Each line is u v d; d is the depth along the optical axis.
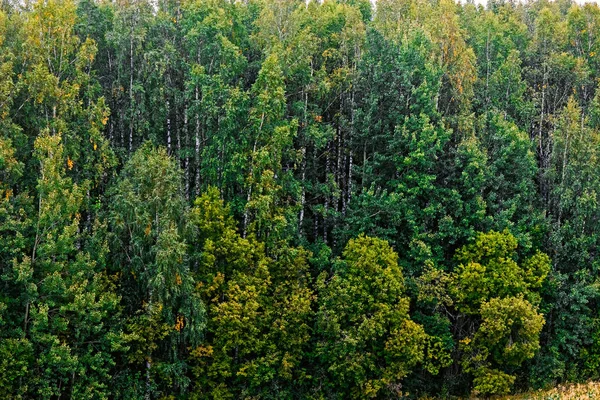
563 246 50.28
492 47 64.44
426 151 47.91
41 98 39.34
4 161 36.25
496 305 44.22
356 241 44.97
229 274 42.94
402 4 66.19
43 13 40.94
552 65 62.22
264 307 42.62
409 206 48.22
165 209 38.84
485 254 46.66
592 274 50.19
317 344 42.88
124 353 38.84
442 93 54.97
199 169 48.34
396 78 50.03
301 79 50.81
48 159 36.25
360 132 50.34
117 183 42.41
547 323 49.56
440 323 45.50
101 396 35.97
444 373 47.34
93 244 39.22
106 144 42.03
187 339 41.03
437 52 55.09
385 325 43.34
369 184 50.56
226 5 53.09
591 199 49.22
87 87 44.47
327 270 46.66
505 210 49.38
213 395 40.34
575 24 68.00
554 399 44.31
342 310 42.91
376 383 42.34
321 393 42.97
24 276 34.34
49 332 36.12
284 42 51.56
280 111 45.84
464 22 70.94
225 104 45.31
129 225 39.00
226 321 40.41
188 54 51.19
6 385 34.00
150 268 38.47
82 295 35.78
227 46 47.75
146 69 47.31
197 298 39.19
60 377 36.09
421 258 46.44
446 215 48.81
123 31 48.03
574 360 49.72
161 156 40.47
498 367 47.03
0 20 42.28
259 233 44.84
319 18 56.22
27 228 37.19
